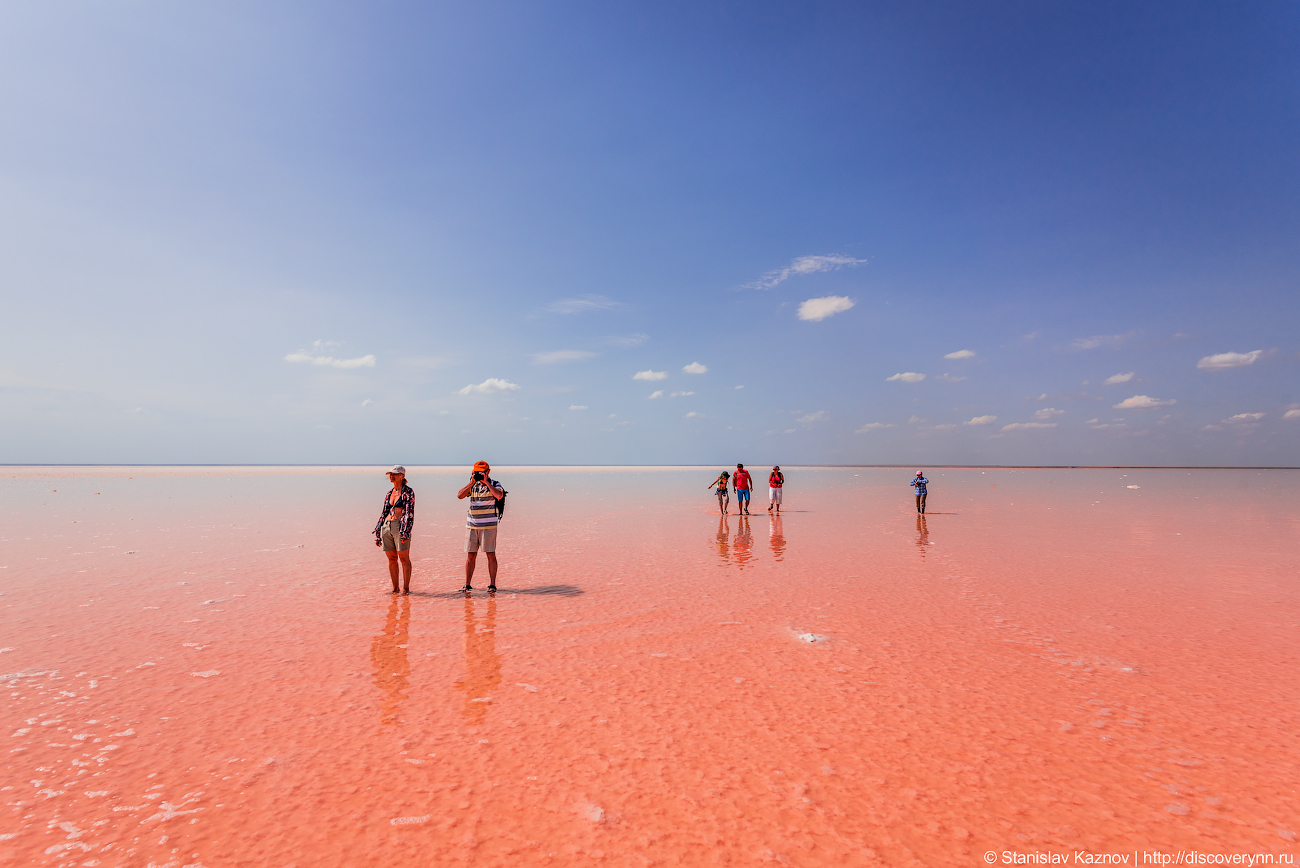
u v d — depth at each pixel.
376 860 3.00
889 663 6.07
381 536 9.16
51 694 5.12
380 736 4.40
